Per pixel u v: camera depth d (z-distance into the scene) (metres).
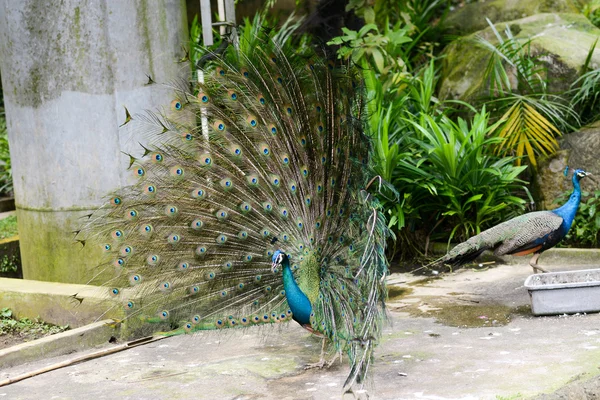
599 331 7.60
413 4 15.81
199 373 7.16
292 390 6.55
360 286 6.60
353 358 6.30
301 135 7.18
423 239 11.71
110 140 9.60
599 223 10.90
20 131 9.85
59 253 9.77
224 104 7.23
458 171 11.15
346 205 7.20
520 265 10.80
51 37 9.44
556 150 11.75
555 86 12.53
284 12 15.88
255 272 7.27
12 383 7.16
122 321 7.70
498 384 6.28
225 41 9.21
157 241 7.22
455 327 8.13
